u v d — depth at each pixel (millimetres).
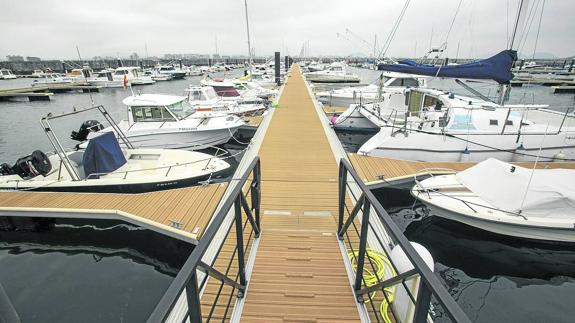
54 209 5254
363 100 13961
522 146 7512
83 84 33344
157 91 32469
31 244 5461
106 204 5453
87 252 5199
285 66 45125
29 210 5281
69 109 22641
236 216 2479
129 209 5258
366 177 6410
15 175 6566
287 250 3615
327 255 3502
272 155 8000
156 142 9094
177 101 9938
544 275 4676
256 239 3787
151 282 4520
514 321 3908
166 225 4750
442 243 5402
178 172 6898
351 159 7508
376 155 7852
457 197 5309
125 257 5066
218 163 7348
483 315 3996
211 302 2984
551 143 7500
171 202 5516
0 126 16500
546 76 36750
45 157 6816
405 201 6742
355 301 2740
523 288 4449
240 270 2738
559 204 4668
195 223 4828
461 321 927
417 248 2301
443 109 8203
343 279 3061
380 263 3494
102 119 17875
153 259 5016
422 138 7613
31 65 67500
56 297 4227
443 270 4816
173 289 1124
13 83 43031
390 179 6289
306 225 4535
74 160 7219
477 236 5332
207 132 9430
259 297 2797
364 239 2461
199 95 13578
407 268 2207
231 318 2561
